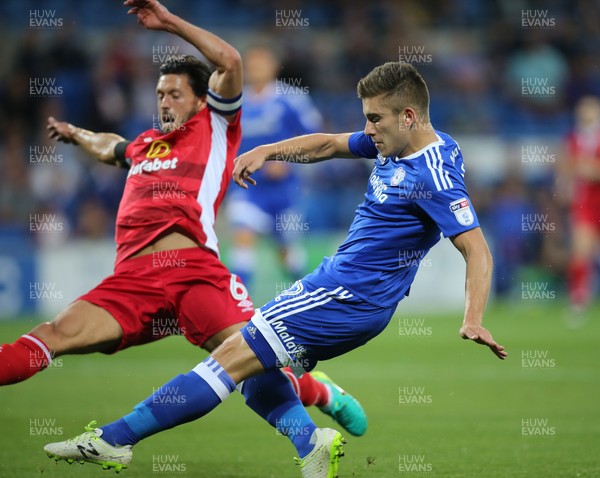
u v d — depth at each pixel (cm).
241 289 1652
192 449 1855
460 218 1381
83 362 3388
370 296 1446
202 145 1686
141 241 1636
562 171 4922
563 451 1798
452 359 3378
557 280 5744
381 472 1628
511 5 7400
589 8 7406
